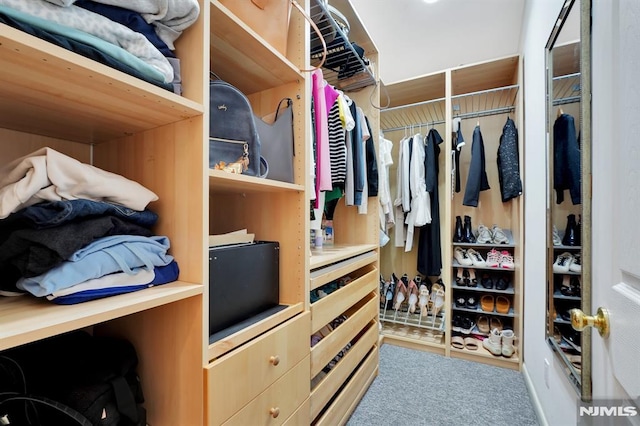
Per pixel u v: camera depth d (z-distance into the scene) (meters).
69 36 0.49
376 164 2.00
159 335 0.77
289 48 1.14
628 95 0.60
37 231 0.54
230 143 0.89
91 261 0.59
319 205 1.43
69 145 0.88
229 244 0.94
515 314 2.11
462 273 2.31
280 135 1.09
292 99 1.15
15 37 0.41
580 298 0.94
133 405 0.69
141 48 0.61
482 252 2.43
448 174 2.20
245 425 0.79
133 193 0.70
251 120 0.93
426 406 1.58
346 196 1.67
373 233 2.01
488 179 2.46
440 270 2.39
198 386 0.70
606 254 0.71
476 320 2.40
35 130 0.78
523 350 1.92
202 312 0.70
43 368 0.69
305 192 1.09
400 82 2.34
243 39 0.88
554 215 1.24
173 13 0.67
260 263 1.00
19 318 0.48
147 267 0.68
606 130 0.72
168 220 0.77
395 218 2.61
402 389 1.74
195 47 0.72
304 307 1.08
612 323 0.65
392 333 2.43
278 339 0.92
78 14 0.53
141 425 0.71
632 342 0.56
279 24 1.00
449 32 2.33
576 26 0.98
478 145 2.25
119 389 0.67
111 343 0.80
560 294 1.18
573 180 1.03
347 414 1.44
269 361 0.88
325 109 1.37
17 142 0.78
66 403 0.62
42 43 0.44
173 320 0.75
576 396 1.01
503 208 2.41
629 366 0.57
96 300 0.58
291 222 1.11
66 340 0.80
